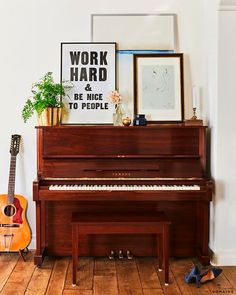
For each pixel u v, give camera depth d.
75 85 3.72
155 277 3.16
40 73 3.74
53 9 3.71
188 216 3.55
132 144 3.40
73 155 3.37
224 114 3.38
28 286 2.98
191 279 3.02
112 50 3.72
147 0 3.75
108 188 3.21
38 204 3.30
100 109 3.73
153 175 3.33
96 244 3.56
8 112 3.75
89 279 3.11
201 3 3.74
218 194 3.40
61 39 3.73
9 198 3.61
